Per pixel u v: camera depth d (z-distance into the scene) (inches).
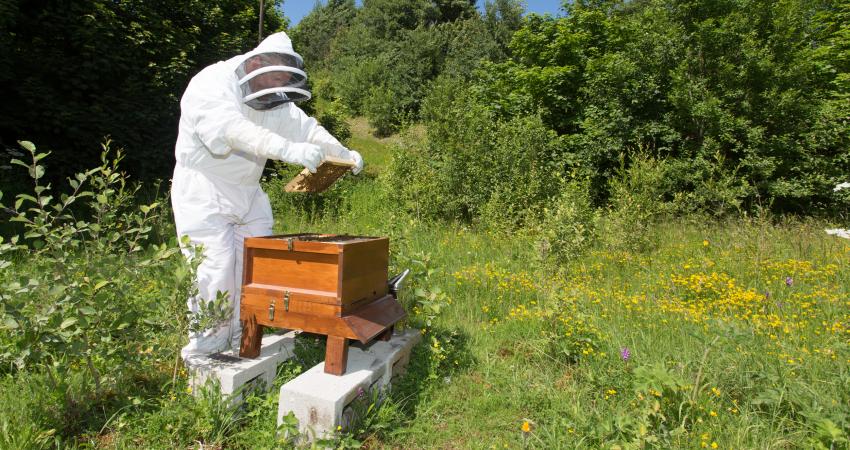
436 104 545.3
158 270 110.8
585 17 539.8
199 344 120.4
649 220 316.2
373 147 807.1
